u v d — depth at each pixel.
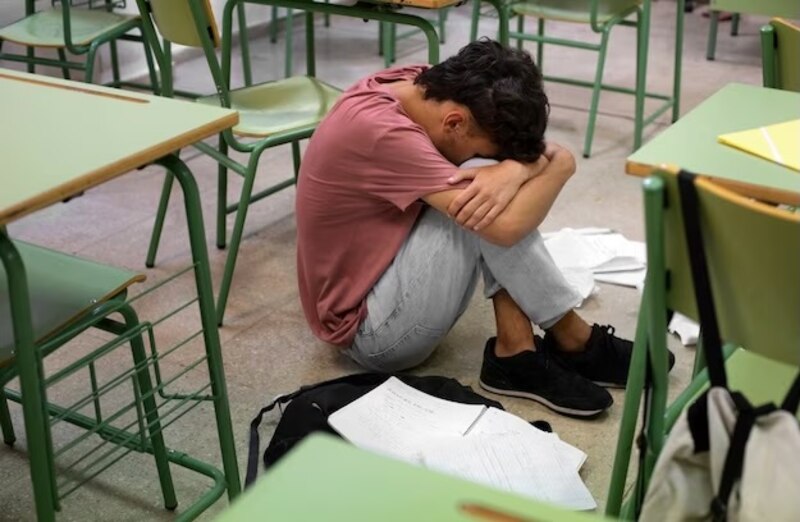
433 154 1.87
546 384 2.01
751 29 5.10
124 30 3.21
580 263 2.58
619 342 2.07
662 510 1.03
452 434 1.83
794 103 1.61
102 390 1.51
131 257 2.71
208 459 1.88
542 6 3.42
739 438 0.96
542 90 1.89
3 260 1.19
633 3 3.42
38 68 3.84
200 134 1.43
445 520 0.71
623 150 3.51
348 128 1.91
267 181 3.25
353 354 2.14
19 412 2.03
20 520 1.73
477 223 1.84
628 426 1.31
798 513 0.92
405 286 2.00
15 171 1.26
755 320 1.05
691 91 4.14
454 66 1.88
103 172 1.27
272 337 2.31
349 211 1.99
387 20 2.30
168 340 2.29
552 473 1.75
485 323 2.37
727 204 0.98
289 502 0.73
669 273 1.09
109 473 1.84
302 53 4.79
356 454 0.78
